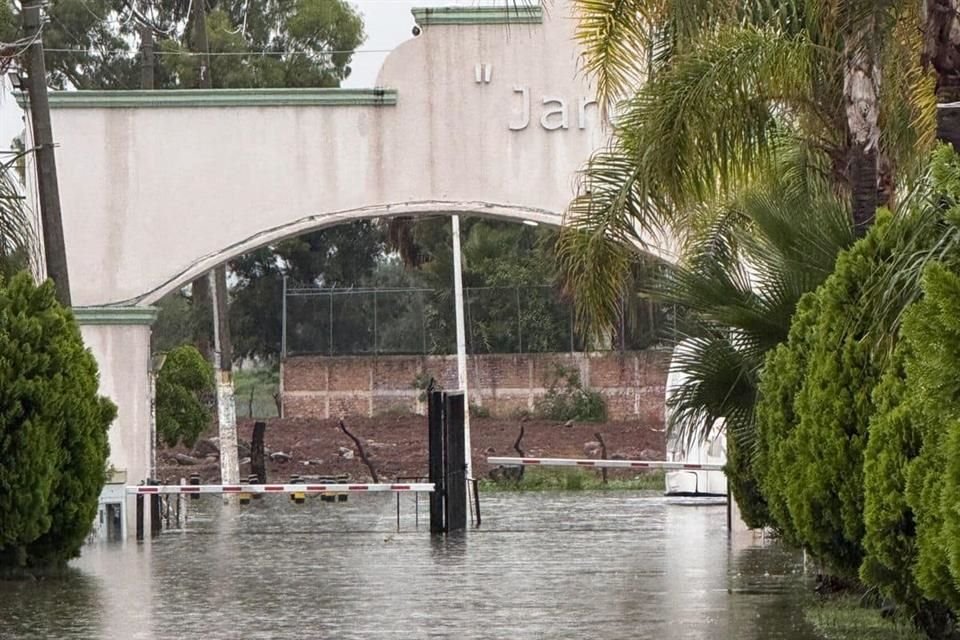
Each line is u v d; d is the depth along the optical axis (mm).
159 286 60781
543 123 59719
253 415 157250
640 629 33938
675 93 42156
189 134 60719
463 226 151250
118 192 60781
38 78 55031
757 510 52719
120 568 49000
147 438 61781
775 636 32750
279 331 165375
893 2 38906
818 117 43875
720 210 48844
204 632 34281
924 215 27391
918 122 39750
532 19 59469
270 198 60562
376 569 48062
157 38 144625
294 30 146000
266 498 92312
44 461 45750
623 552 53125
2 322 46156
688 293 44125
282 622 35781
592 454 121000
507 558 51250
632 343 139750
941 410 23438
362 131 60312
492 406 141125
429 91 60125
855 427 34062
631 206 44250
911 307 23688
